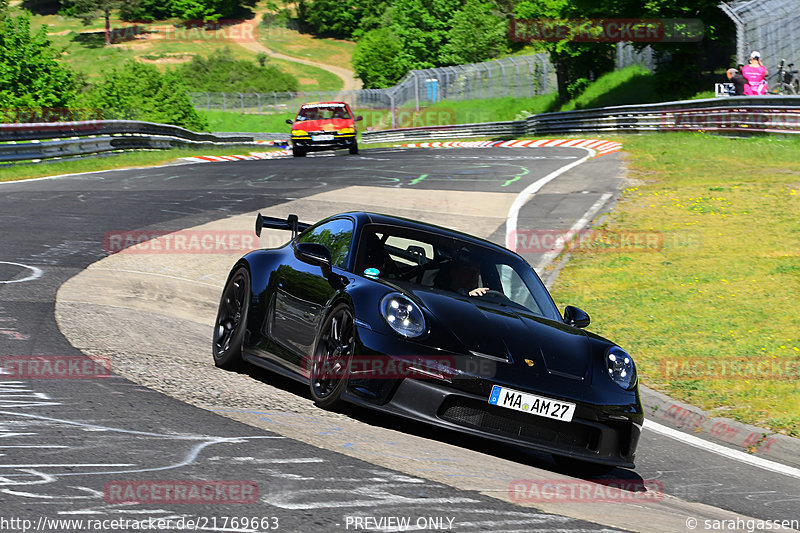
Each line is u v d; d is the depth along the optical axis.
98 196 23.69
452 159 37.50
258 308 8.96
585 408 7.07
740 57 44.22
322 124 44.91
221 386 8.00
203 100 126.38
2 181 27.70
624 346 12.63
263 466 5.34
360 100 104.25
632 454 7.52
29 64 65.62
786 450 8.91
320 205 23.33
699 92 54.78
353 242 8.59
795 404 10.08
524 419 6.95
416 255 8.61
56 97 66.88
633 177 27.81
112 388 7.24
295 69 164.75
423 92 94.06
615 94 66.31
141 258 15.70
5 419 5.91
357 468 5.55
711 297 14.93
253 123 118.75
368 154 44.72
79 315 10.76
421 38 116.25
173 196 24.31
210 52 172.62
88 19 190.50
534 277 9.16
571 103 71.25
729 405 10.16
